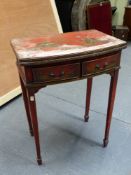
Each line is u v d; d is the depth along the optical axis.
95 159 1.50
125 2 3.90
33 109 1.25
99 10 3.27
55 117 1.93
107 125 1.51
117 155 1.53
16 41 1.35
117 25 3.94
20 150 1.58
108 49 1.20
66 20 3.41
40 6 2.52
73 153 1.55
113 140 1.66
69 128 1.80
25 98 1.52
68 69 1.18
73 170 1.42
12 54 2.16
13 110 2.02
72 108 2.05
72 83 2.50
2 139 1.68
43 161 1.49
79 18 3.29
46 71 1.14
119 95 2.24
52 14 2.67
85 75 1.24
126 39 3.74
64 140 1.67
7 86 2.09
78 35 1.42
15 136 1.71
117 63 1.31
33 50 1.18
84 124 1.84
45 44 1.27
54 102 2.14
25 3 2.34
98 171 1.41
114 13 4.00
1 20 2.09
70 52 1.13
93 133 1.74
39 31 2.47
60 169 1.43
